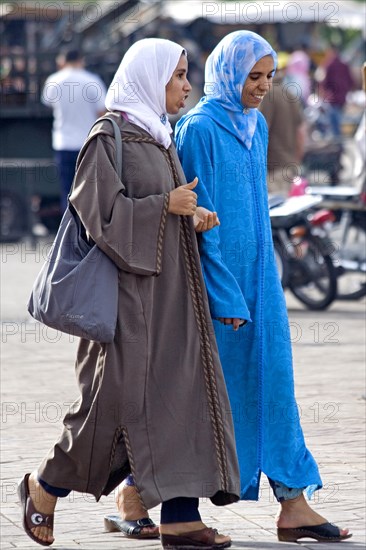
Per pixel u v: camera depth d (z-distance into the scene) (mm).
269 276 9984
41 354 18484
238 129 9953
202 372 9305
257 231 9969
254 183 10016
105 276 9078
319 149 37188
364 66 16344
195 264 9359
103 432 9148
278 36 48625
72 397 15516
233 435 9375
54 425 13969
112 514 10672
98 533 10203
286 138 23922
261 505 11125
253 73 9844
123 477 9414
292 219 22156
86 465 9250
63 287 9070
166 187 9320
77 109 29484
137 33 34750
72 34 33250
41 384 16328
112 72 33312
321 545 9789
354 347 18922
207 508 11016
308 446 12969
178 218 9305
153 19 35656
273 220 22047
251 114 10102
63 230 9352
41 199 33469
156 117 9398
